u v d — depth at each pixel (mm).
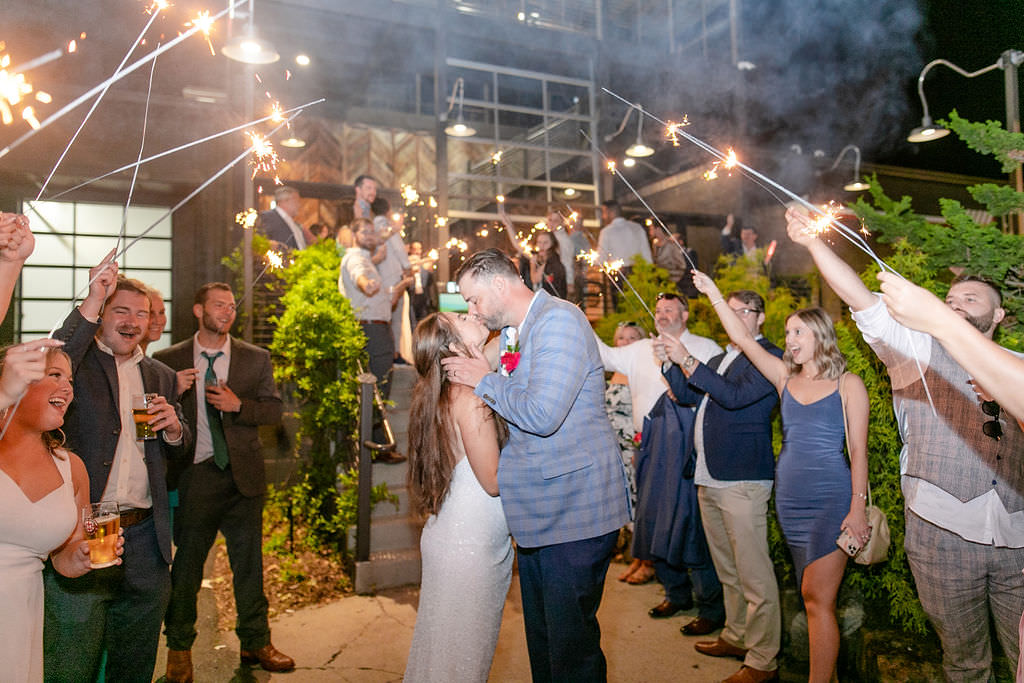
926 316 1324
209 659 4020
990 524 2598
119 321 3084
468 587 2680
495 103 10562
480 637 2689
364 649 4129
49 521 2293
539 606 2711
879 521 3105
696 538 4309
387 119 12203
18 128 7227
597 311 9062
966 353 1300
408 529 5395
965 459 2637
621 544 5961
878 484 3738
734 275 7297
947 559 2678
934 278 4125
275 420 4051
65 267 7699
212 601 4938
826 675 3104
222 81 8344
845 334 3863
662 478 4492
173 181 7984
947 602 2705
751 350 3639
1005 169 4020
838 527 3139
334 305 6027
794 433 3328
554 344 2539
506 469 2621
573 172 11117
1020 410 1292
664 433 4488
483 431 2668
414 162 12375
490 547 2727
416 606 4789
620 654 4051
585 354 2586
